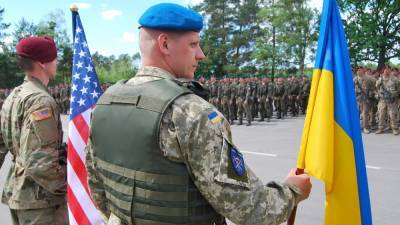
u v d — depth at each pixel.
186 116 1.39
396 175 6.45
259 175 6.81
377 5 29.86
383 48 30.34
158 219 1.45
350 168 1.91
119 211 1.56
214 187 1.36
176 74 1.59
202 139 1.37
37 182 2.39
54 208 2.57
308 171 1.92
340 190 1.91
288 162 7.79
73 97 2.89
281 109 17.83
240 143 10.52
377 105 12.71
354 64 30.55
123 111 1.53
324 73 1.96
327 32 2.00
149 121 1.43
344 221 1.89
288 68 41.06
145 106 1.46
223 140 1.39
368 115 11.88
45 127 2.38
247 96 15.34
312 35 38.09
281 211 1.46
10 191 2.54
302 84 18.45
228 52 56.53
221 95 16.80
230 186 1.36
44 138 2.38
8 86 50.94
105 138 1.60
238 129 14.11
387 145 9.42
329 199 1.92
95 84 3.01
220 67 54.72
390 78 11.25
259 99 16.75
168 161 1.42
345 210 1.89
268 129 13.79
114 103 1.59
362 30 29.70
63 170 2.59
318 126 1.92
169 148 1.41
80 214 2.58
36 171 2.34
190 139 1.38
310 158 1.92
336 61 1.97
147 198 1.45
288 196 1.51
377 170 6.81
